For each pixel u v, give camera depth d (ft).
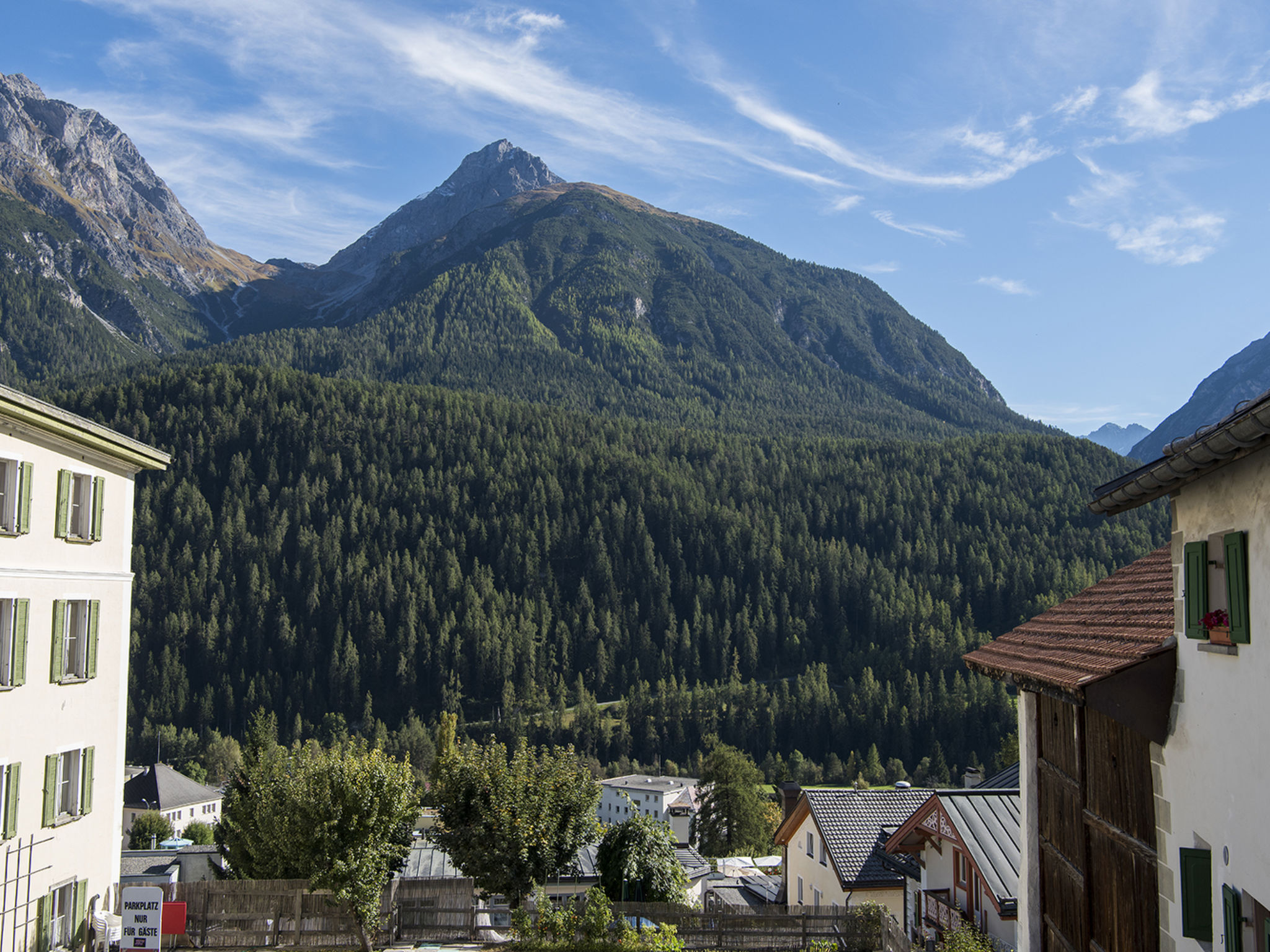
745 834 260.01
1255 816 25.05
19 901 64.64
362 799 81.51
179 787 381.81
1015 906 60.34
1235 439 23.73
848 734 503.61
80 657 73.77
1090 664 35.68
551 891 126.82
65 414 67.21
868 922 86.84
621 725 540.11
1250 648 25.35
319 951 83.10
